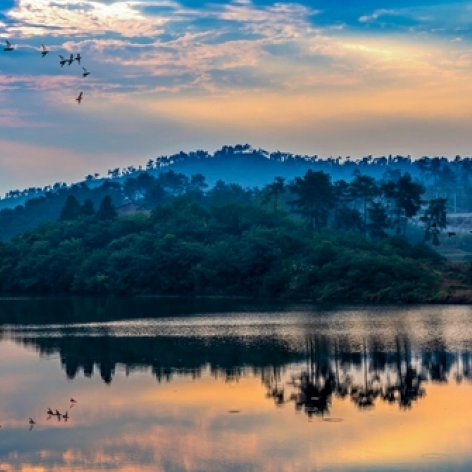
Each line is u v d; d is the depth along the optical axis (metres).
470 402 67.19
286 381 75.94
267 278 171.12
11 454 54.97
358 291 157.50
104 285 188.38
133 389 73.12
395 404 66.81
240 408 65.88
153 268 184.88
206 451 54.91
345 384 74.56
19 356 91.75
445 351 90.44
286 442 56.41
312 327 112.75
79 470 51.66
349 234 191.62
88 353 93.12
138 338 104.88
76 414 64.69
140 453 54.69
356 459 52.69
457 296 146.38
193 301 162.50
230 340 101.19
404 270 158.12
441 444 55.56
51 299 176.62
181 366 83.81
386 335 102.94
